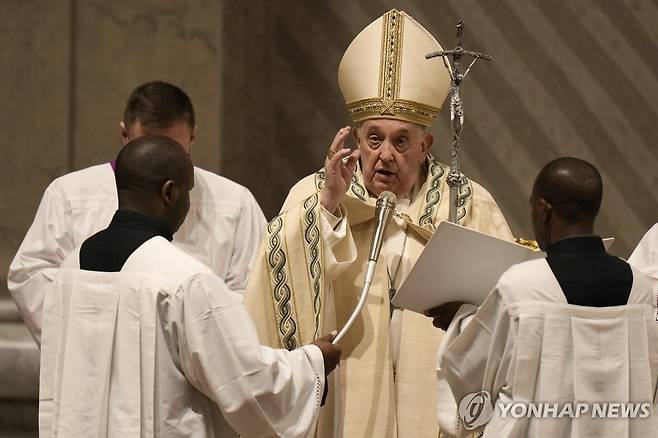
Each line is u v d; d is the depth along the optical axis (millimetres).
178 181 10289
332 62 23234
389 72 12062
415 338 11828
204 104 20906
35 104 21094
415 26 12383
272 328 11602
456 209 11312
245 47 21984
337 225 11633
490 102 22312
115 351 9812
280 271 11531
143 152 10242
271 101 23562
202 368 9523
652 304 9773
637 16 21719
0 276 21156
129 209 10219
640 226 21750
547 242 9969
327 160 11570
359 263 12000
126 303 9781
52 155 21031
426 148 12477
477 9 22375
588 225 9789
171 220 10352
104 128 20953
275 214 23500
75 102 21062
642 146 21719
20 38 21141
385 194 11375
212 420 10062
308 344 10633
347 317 11906
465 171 22375
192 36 20875
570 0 22000
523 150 22141
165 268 9758
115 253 10031
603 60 21875
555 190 9742
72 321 10031
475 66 22359
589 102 21922
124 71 20953
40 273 13844
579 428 9375
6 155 21188
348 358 11727
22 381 19141
